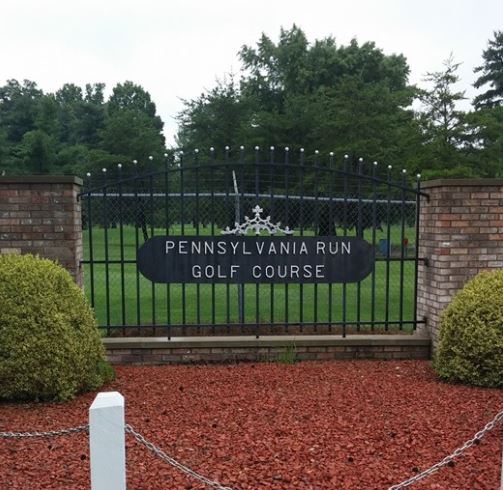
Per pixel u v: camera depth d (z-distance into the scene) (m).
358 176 6.13
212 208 6.21
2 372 4.45
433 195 6.04
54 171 27.20
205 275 6.11
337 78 31.98
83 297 5.12
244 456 3.54
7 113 37.22
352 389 5.01
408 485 3.12
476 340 5.04
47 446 3.69
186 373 5.59
